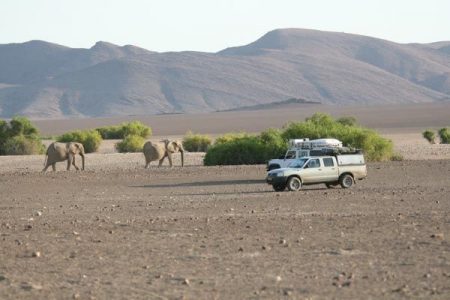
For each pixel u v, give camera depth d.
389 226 40.34
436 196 57.38
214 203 55.03
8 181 75.50
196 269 30.11
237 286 27.06
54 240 37.44
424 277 27.83
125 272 29.72
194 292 26.27
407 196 57.72
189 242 36.34
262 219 44.25
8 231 40.84
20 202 59.50
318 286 26.75
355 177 66.31
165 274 29.23
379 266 29.98
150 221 44.06
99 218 46.72
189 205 53.94
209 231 39.75
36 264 31.42
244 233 38.84
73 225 42.94
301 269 29.75
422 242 35.00
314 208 50.69
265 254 32.94
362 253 32.75
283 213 47.78
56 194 65.44
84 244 36.12
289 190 64.12
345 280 27.64
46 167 86.88
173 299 25.38
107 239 37.56
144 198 60.62
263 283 27.45
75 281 28.23
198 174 81.38
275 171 64.81
